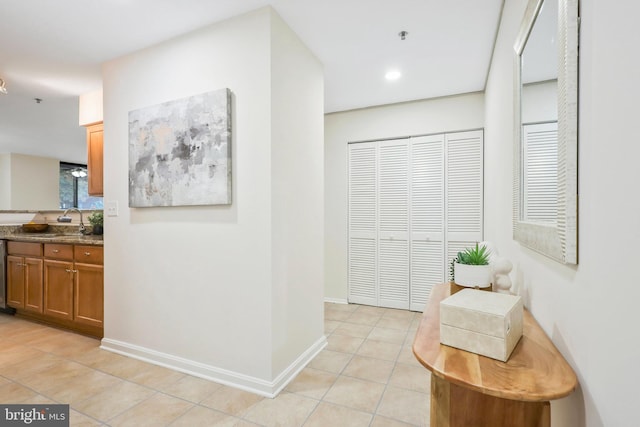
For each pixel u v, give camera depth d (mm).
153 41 2213
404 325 3012
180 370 2133
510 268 1416
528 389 744
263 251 1871
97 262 2627
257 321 1892
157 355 2230
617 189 624
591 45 734
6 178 5824
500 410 981
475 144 3178
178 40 2148
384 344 2578
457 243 3264
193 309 2100
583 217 781
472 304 968
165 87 2203
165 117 2125
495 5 1861
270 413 1690
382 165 3586
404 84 2982
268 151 1853
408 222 3475
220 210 1996
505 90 1851
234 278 1957
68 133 4523
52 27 2045
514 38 1565
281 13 1925
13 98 3238
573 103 808
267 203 1855
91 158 3168
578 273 813
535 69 1161
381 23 2033
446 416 1031
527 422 962
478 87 3055
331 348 2504
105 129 2498
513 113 1533
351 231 3740
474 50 2367
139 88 2318
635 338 566
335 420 1634
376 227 3621
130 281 2365
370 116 3611
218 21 1995
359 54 2416
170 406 1749
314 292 2406
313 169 2395
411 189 3455
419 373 2113
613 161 636
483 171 3145
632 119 572
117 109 2430
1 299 3301
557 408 1012
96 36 2143
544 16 1048
